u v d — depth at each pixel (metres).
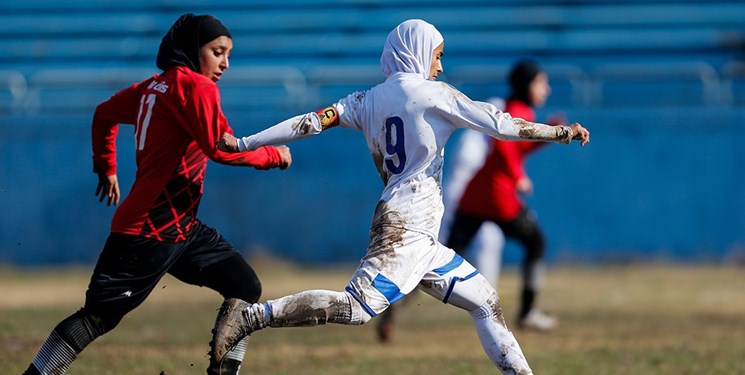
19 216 63.34
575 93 69.62
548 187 64.25
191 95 19.11
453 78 72.25
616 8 81.12
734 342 32.41
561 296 48.09
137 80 74.81
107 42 81.00
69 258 63.25
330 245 63.19
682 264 63.78
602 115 64.75
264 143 19.33
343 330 36.19
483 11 81.12
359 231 63.34
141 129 19.70
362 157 63.50
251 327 18.77
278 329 36.16
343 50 79.44
